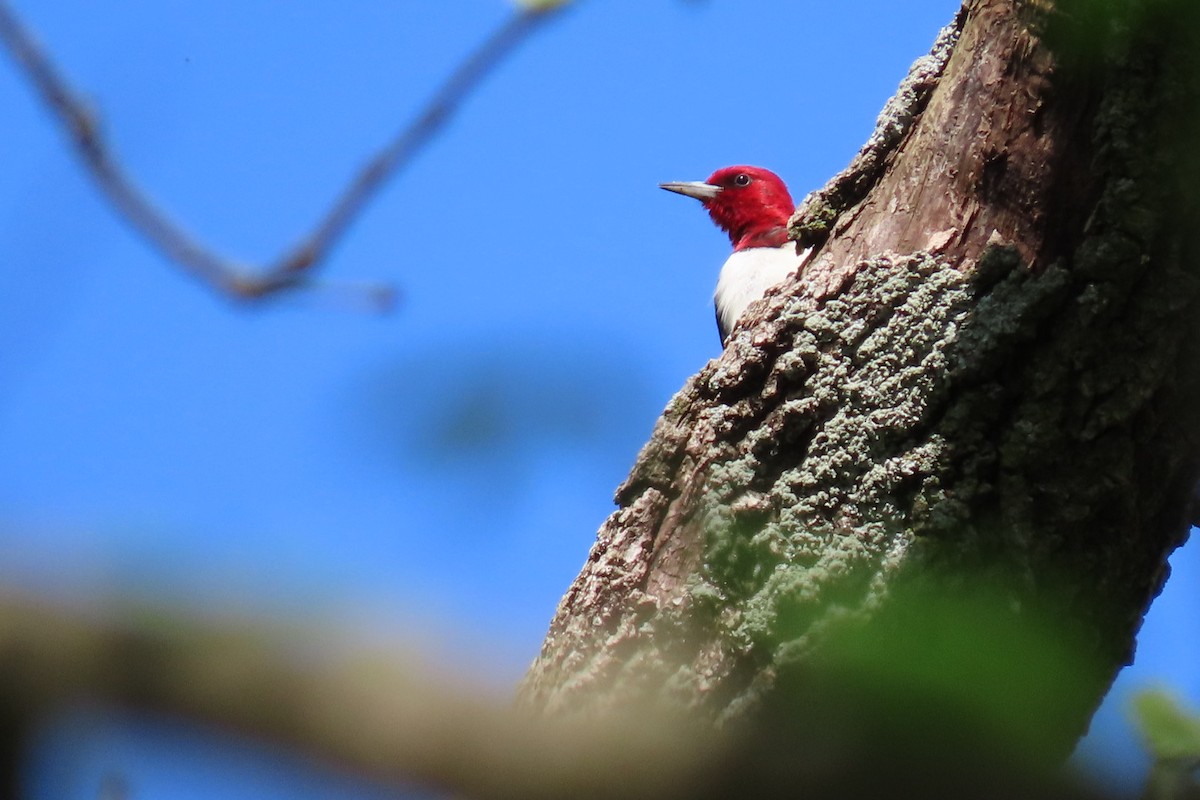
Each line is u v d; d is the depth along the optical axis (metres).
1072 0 6.91
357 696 2.96
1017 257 7.27
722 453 7.54
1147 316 6.98
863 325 7.48
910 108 8.16
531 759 3.37
